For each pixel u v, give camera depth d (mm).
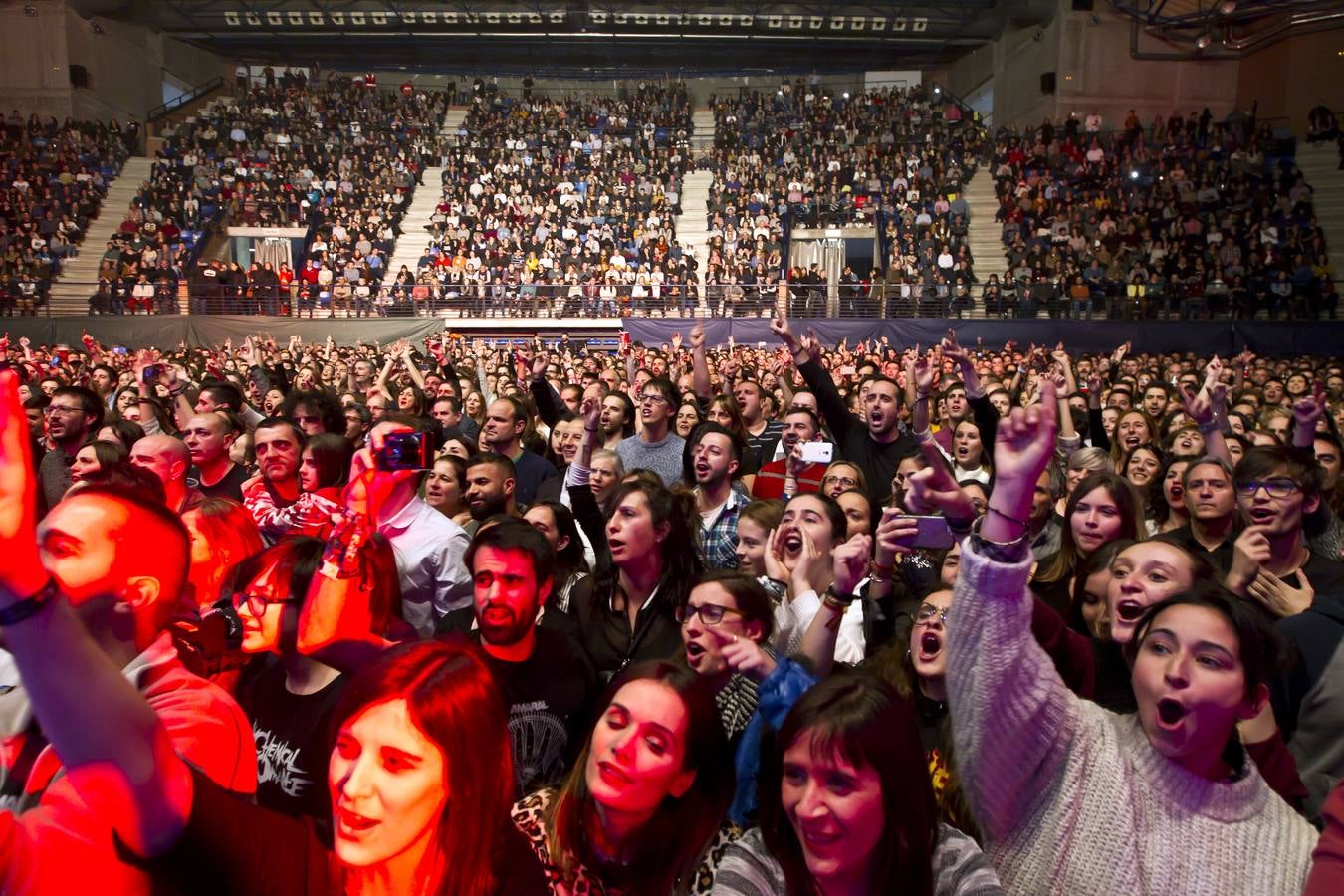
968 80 40312
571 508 5000
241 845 1460
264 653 2943
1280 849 1792
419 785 1606
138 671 1765
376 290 28141
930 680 2840
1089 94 32750
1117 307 23766
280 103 36969
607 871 1995
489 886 1698
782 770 1779
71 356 17391
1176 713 1823
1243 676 1826
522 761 2887
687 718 1963
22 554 1218
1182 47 32406
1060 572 4113
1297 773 2613
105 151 33250
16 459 1203
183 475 4730
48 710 1284
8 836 1300
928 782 1768
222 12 36000
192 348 25031
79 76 33938
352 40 39188
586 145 35719
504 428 6730
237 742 1797
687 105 40156
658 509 3643
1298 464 3879
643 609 3686
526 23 35812
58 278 29438
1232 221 26750
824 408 6609
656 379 6660
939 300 24766
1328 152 29547
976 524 2162
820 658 2596
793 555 3559
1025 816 1877
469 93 40875
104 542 1644
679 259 28766
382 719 1625
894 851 1722
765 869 1868
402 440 2344
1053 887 1827
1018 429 1826
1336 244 27953
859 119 35531
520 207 31641
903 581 3861
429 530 4184
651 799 1933
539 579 2951
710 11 35531
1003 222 29562
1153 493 5691
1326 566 3855
